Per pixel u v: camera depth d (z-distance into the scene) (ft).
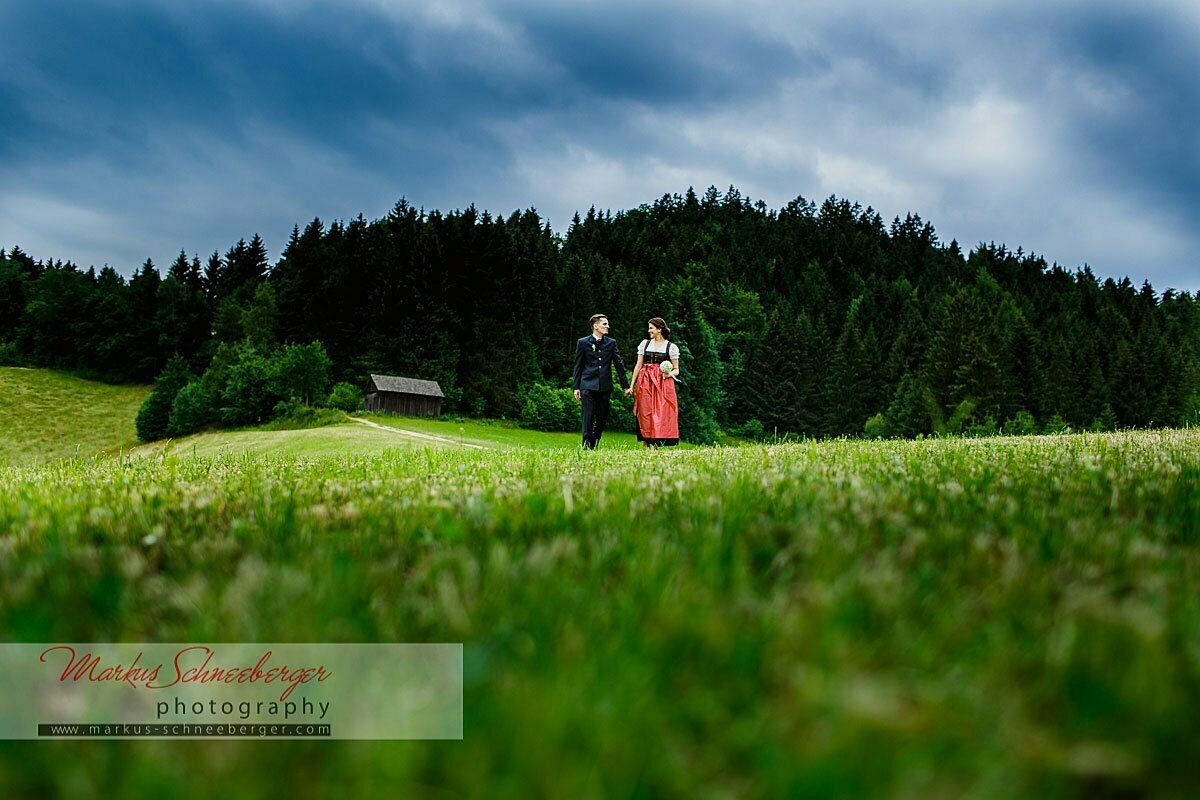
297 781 2.92
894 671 3.76
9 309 433.89
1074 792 2.88
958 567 6.02
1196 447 23.31
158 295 392.47
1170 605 4.95
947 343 283.38
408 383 301.02
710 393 315.58
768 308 507.71
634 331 356.79
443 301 331.36
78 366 380.99
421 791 2.82
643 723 3.26
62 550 7.26
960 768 2.82
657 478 14.19
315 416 258.16
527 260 363.97
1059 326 434.71
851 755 2.82
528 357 341.62
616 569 6.57
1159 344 315.37
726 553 6.75
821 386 358.23
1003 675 3.72
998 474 14.69
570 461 22.89
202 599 5.14
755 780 2.89
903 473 15.02
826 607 4.53
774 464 18.39
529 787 2.75
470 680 3.90
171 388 297.33
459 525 8.57
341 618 4.79
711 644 4.08
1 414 305.32
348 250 342.44
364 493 13.25
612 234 612.70
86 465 25.13
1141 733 3.08
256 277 439.22
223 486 14.79
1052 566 6.18
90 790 2.78
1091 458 17.75
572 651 4.04
